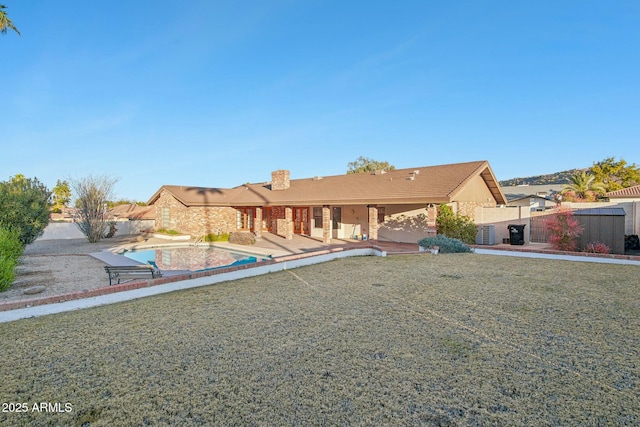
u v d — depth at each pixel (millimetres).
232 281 9375
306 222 26406
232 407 3443
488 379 3928
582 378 3941
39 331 5641
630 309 6363
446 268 10570
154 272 10164
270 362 4410
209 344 5020
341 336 5254
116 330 5660
